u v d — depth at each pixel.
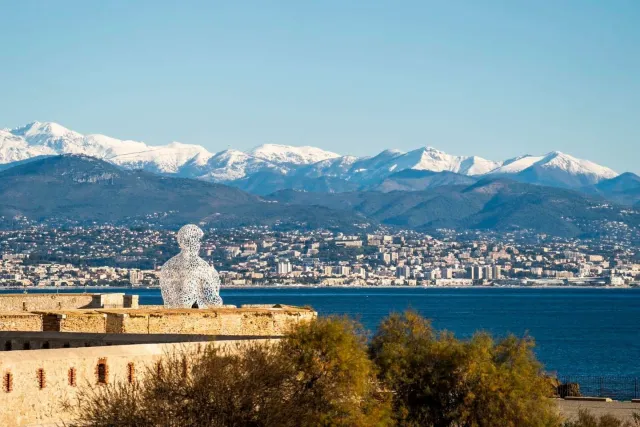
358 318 100.44
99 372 67.19
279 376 75.06
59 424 63.38
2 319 101.56
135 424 65.56
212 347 75.19
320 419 82.38
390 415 100.31
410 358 111.81
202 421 69.56
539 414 115.62
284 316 115.50
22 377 61.72
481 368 111.94
